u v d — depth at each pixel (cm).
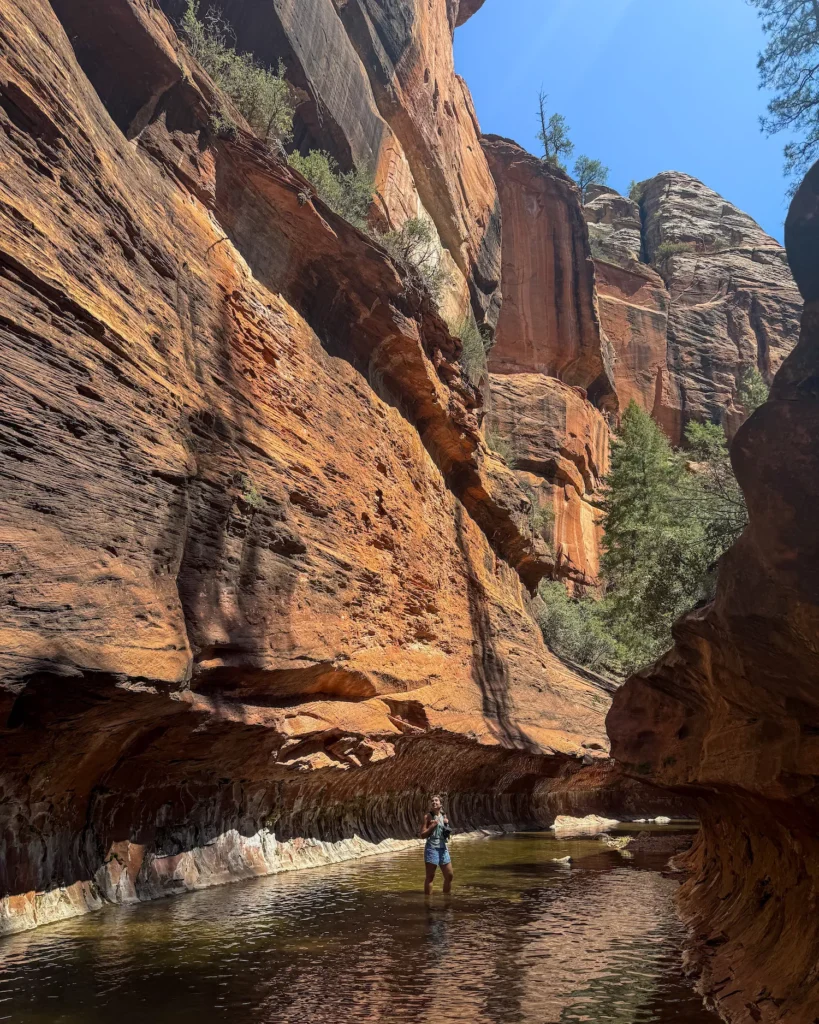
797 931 583
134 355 1007
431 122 3183
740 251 7369
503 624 2650
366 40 2712
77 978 650
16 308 803
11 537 744
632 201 8144
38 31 934
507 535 2903
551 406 4403
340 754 1500
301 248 1609
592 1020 571
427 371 2075
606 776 3284
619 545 3403
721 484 2002
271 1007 589
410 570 1952
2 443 759
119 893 995
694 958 757
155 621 928
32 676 730
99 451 902
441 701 1956
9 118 855
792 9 770
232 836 1283
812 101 773
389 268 1773
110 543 888
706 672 678
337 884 1236
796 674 451
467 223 3591
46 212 882
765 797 563
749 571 435
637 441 3431
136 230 1088
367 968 715
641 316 6219
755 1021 524
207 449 1180
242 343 1361
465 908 1048
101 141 1045
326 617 1455
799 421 408
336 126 2228
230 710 1132
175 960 719
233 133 1434
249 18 1867
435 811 1220
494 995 633
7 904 821
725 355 6425
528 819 2792
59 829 930
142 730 980
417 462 2122
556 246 4778
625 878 1373
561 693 2898
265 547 1289
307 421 1538
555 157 5159
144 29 1205
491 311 3938
